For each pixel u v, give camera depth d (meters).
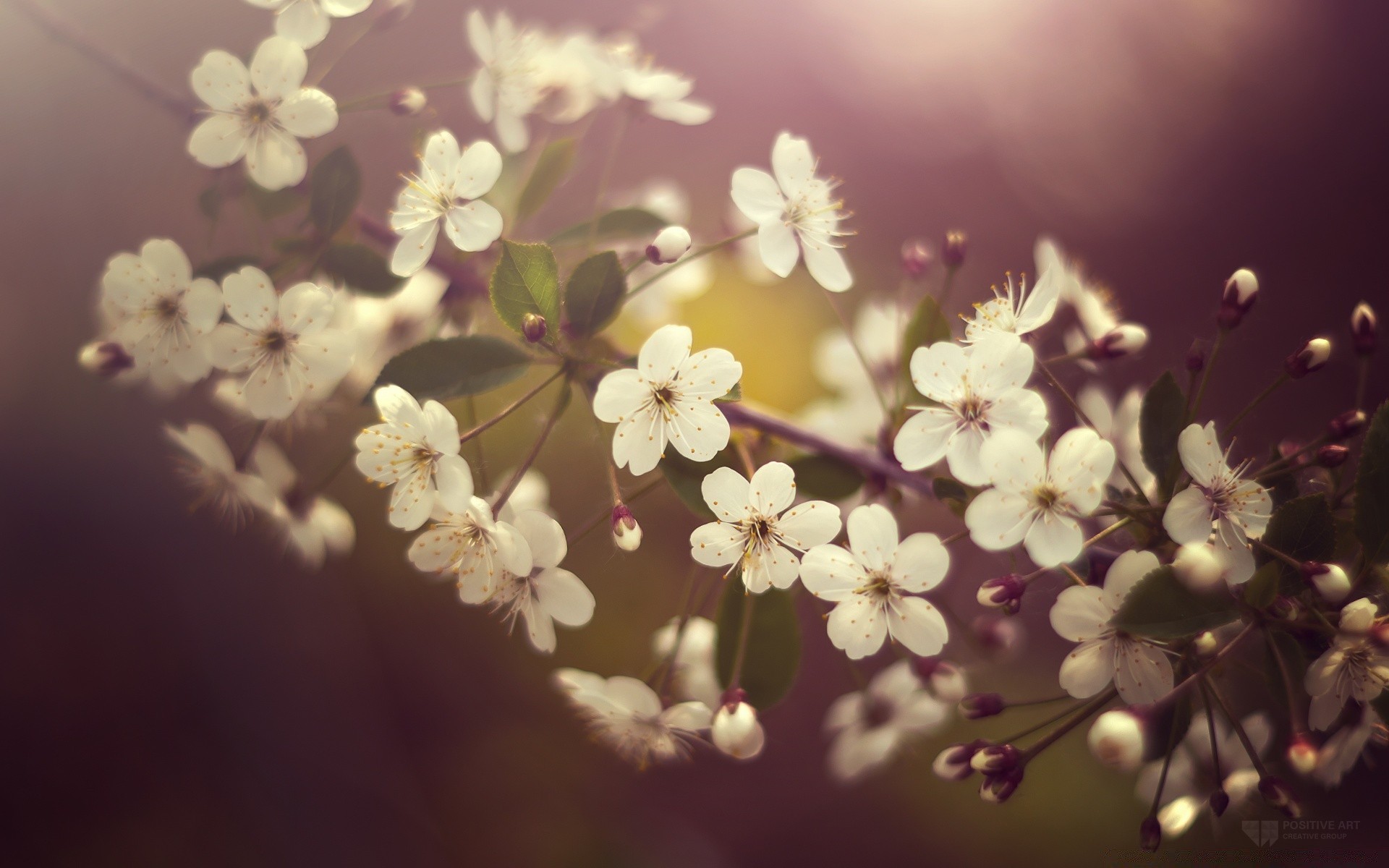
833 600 0.40
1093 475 0.39
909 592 0.40
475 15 0.45
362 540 0.77
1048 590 0.41
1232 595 0.39
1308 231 1.08
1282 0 1.19
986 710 0.40
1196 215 1.10
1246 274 0.40
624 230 0.46
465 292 0.45
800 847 0.78
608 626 0.77
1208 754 0.44
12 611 0.71
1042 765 0.78
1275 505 0.40
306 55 0.44
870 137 1.06
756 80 1.01
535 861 0.74
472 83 0.45
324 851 0.72
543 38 0.47
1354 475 0.40
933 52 1.10
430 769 0.76
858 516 0.40
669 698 0.43
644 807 0.79
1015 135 1.12
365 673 0.77
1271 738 0.43
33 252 0.57
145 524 0.72
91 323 0.66
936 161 1.08
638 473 0.40
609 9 0.66
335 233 0.43
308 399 0.46
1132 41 1.18
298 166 0.42
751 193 0.42
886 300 0.53
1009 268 1.06
